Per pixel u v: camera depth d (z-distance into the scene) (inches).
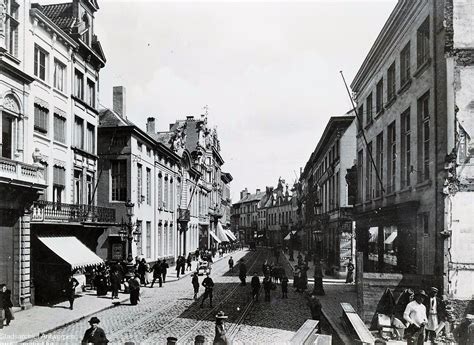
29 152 887.7
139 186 1507.1
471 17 639.8
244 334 653.3
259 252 3329.2
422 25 766.5
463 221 628.4
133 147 1437.0
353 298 996.6
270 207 4867.1
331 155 1813.5
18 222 823.7
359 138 1283.2
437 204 654.5
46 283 916.0
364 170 1204.5
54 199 1056.8
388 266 946.7
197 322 740.0
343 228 1438.2
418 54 783.1
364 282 684.7
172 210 1956.2
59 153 1066.7
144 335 641.6
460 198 631.2
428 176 748.6
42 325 689.6
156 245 1683.1
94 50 1285.7
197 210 2536.9
